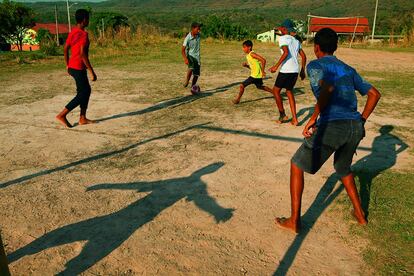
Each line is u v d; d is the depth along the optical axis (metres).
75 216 3.70
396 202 3.79
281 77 6.36
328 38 3.25
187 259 3.05
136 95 9.03
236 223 3.55
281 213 3.72
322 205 3.83
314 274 2.87
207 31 30.14
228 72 12.46
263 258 3.06
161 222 3.57
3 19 44.81
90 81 10.91
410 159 4.94
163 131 6.27
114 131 6.32
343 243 3.23
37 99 8.69
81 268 2.97
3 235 3.40
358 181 4.26
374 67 13.43
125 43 21.89
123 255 3.11
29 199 4.04
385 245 3.16
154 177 4.53
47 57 16.42
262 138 5.85
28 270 2.95
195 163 4.92
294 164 3.30
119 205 3.89
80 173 4.68
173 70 12.86
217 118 7.00
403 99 8.40
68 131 6.35
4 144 5.72
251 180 4.42
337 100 3.15
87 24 6.31
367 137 5.86
